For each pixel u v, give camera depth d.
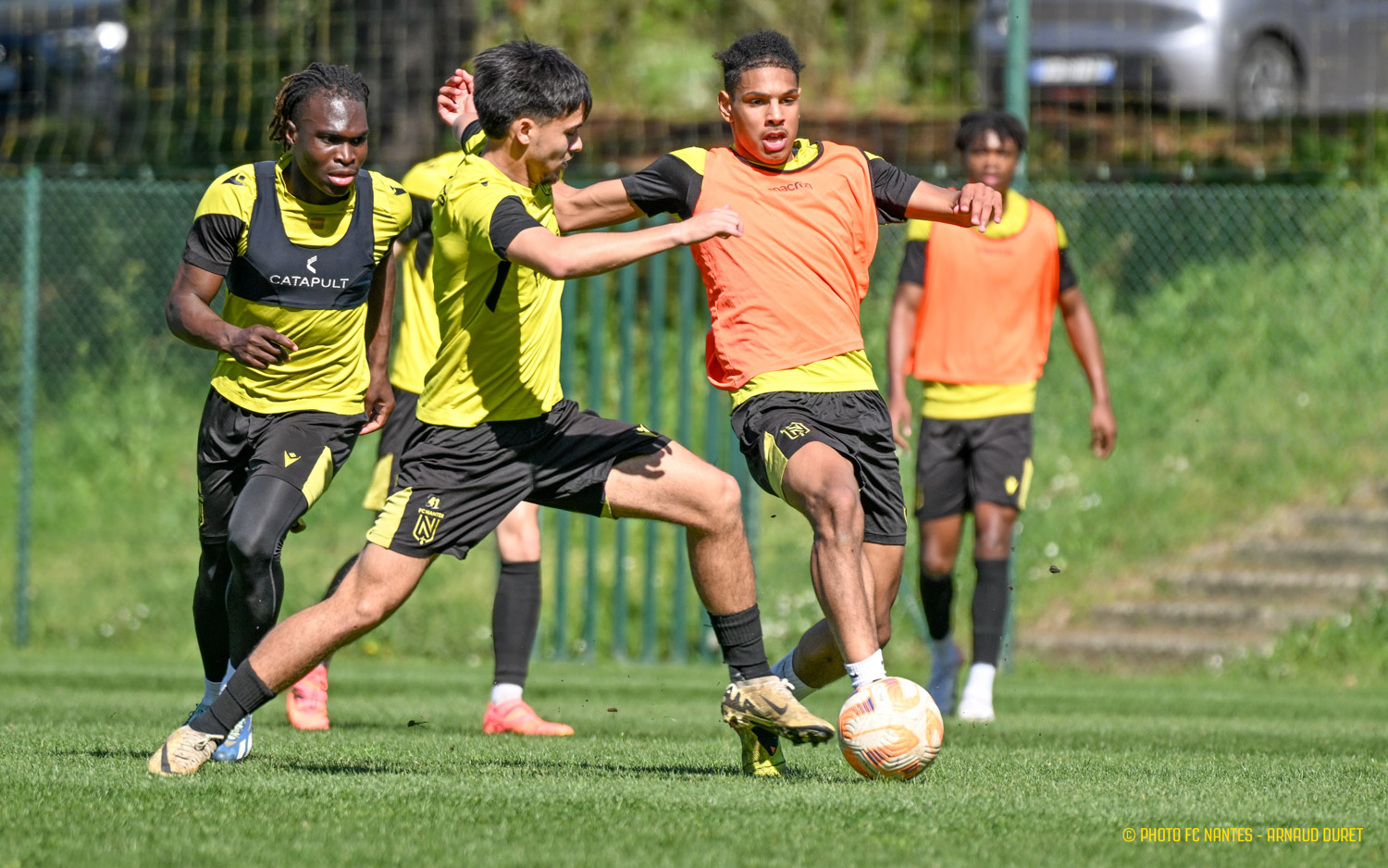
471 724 22.61
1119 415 41.81
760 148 16.22
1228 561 37.88
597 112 51.31
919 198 16.36
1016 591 34.69
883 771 14.50
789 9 55.81
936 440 25.03
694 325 36.97
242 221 16.50
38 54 51.53
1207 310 43.94
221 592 17.50
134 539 42.53
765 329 15.98
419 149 46.12
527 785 14.15
